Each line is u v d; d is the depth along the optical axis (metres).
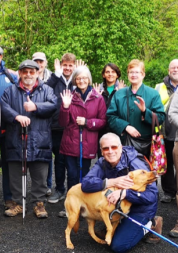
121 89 4.11
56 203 4.73
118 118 3.99
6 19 12.70
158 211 4.46
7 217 4.25
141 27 14.62
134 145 3.91
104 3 13.59
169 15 19.36
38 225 4.02
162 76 16.86
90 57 13.75
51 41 13.48
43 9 13.40
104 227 3.96
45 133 4.14
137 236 3.35
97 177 3.43
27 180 5.76
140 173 3.32
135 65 3.91
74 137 4.14
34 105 3.98
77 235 3.77
